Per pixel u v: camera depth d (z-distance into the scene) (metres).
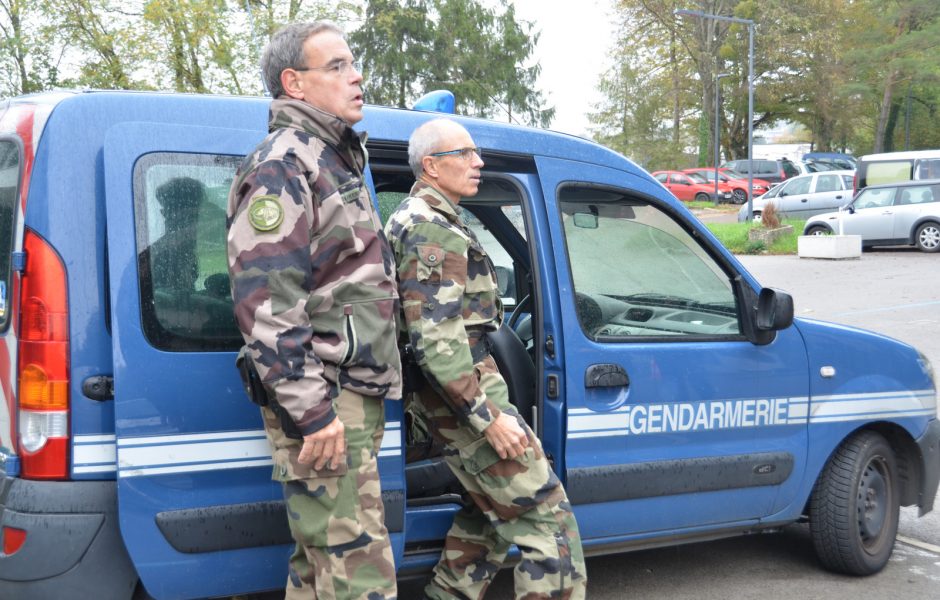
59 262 2.72
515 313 4.37
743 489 4.01
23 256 2.72
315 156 2.58
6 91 22.47
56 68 22.12
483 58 46.59
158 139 2.87
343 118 2.67
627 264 3.79
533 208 3.57
